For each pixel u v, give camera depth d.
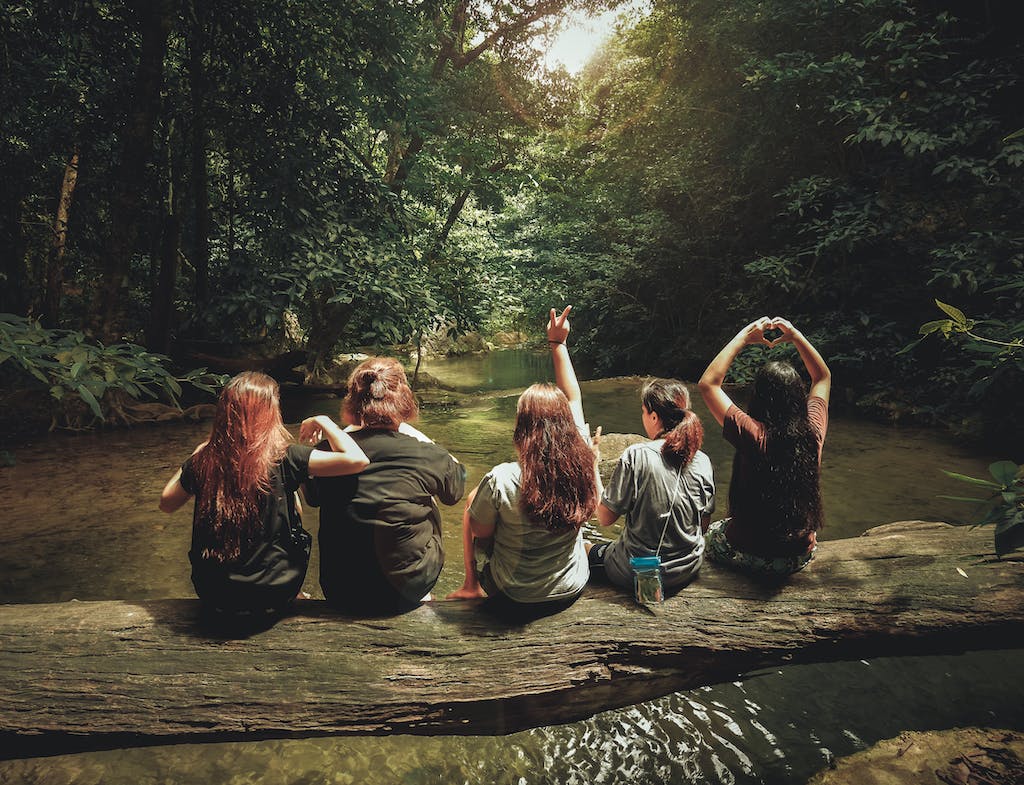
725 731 2.69
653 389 2.86
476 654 2.62
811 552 2.92
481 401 10.50
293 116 8.95
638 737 2.65
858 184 9.91
